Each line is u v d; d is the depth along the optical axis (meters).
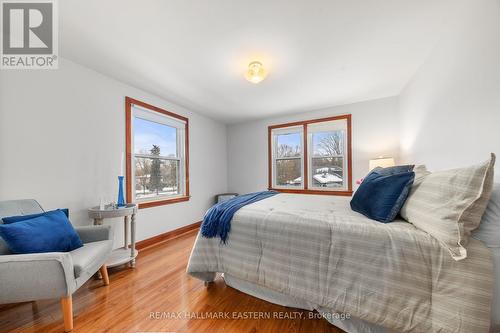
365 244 1.14
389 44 1.88
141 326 1.32
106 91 2.41
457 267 0.92
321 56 2.05
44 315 1.42
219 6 1.43
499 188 0.97
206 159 4.08
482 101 1.32
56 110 2.00
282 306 1.50
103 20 1.55
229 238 1.60
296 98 3.17
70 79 2.10
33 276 1.20
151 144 3.04
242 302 1.56
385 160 2.79
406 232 1.09
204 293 1.68
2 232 1.27
